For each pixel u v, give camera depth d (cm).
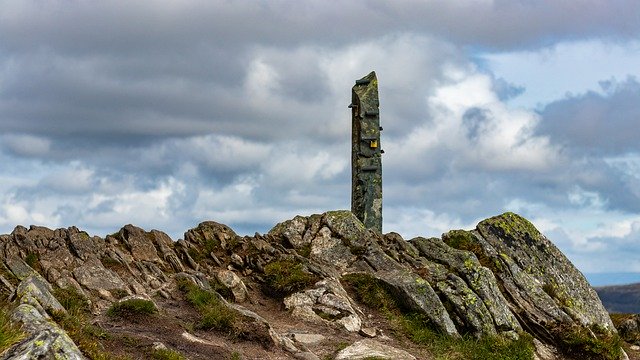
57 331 1691
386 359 2297
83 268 2570
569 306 3083
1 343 1612
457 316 2761
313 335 2505
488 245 3181
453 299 2784
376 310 2777
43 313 1853
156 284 2630
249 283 2858
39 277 2309
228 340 2261
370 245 3061
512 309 2936
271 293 2825
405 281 2809
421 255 3091
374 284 2872
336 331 2589
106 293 2458
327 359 2319
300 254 3069
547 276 3167
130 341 2012
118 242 2900
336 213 3209
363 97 3666
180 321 2302
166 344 2075
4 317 1698
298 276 2834
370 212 3578
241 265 2962
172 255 2894
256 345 2275
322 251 3072
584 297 3167
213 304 2464
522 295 3011
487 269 2964
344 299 2736
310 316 2659
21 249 2630
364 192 3591
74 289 2370
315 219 3222
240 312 2391
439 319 2709
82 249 2698
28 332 1686
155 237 2989
